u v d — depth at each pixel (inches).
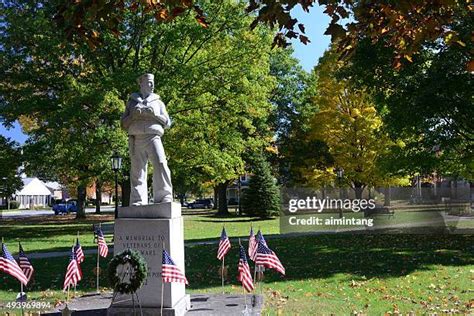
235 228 1121.4
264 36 1008.2
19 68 1030.4
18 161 1023.6
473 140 775.1
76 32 248.4
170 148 984.9
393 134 845.8
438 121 775.7
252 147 1171.3
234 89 1055.0
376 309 370.0
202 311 363.6
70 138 930.7
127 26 981.2
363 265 559.2
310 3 244.8
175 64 975.0
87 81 1015.0
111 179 1048.2
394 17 271.9
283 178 1868.8
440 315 349.4
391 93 767.1
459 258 597.0
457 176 1028.5
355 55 730.8
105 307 383.6
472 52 338.0
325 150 1600.6
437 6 260.4
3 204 3174.2
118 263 307.3
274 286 462.6
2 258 327.9
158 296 344.2
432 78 681.6
